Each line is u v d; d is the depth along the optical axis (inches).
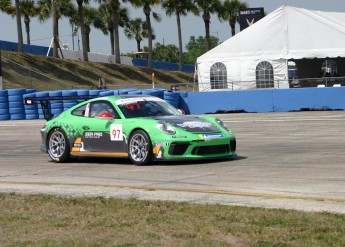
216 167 669.3
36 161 820.0
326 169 620.1
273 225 389.4
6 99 1720.0
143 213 441.4
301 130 1086.4
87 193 543.5
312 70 2145.7
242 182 563.2
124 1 4045.3
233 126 1237.1
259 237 363.6
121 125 729.6
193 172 639.8
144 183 585.9
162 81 3929.6
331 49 1915.6
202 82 2085.4
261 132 1088.8
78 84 3169.3
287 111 1617.9
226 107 1688.0
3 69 2672.2
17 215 454.9
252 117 1455.5
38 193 554.9
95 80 3341.5
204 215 425.4
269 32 2015.3
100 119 750.5
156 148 697.6
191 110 1729.8
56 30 3531.0
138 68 3966.5
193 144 692.1
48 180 639.1
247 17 3380.9
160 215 432.5
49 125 799.1
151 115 741.3
